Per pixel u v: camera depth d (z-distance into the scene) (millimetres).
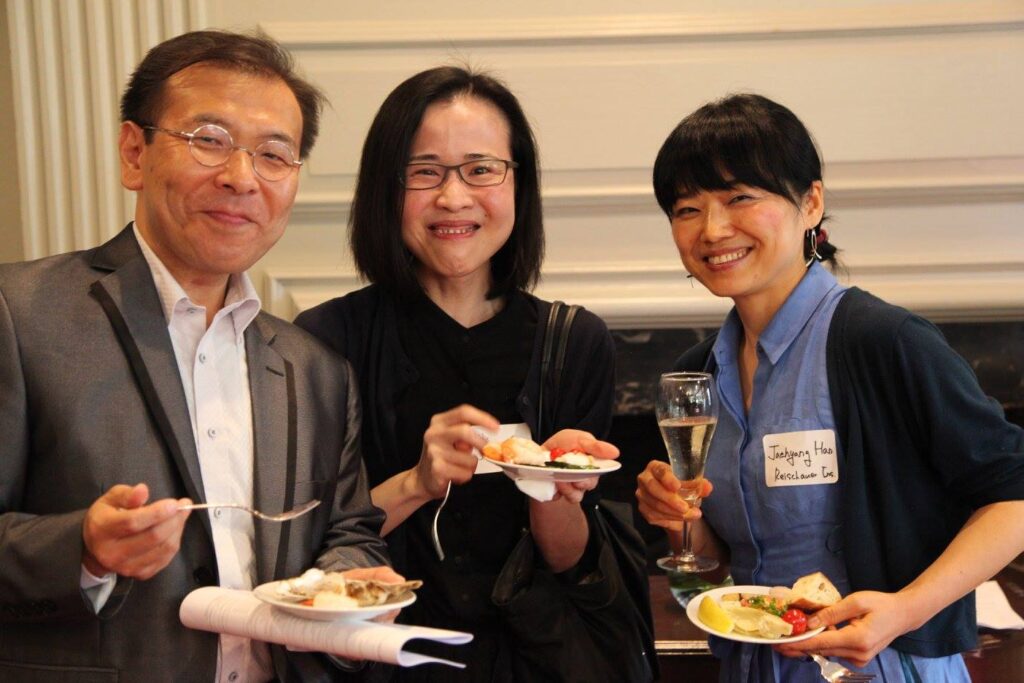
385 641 1188
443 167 1699
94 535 1189
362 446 1754
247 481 1450
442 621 1718
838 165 2738
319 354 1605
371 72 2715
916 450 1552
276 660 1394
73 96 2707
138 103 1416
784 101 2717
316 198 2729
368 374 1769
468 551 1741
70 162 2721
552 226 2771
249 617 1261
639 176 2748
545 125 2736
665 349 2838
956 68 2703
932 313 2779
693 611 1520
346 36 2697
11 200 2881
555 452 1562
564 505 1715
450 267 1714
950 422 1483
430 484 1592
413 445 1758
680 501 1616
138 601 1320
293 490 1463
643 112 2727
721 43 2719
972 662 2102
